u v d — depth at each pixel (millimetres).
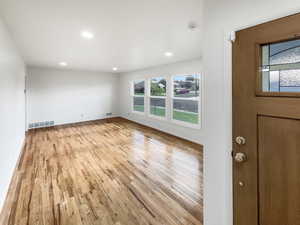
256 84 1096
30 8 1734
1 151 1963
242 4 1143
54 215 1791
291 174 964
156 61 4738
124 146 4105
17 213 1819
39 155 3547
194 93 4434
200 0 1604
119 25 2189
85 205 1951
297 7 915
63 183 2434
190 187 2318
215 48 1320
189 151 3748
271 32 1014
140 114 6711
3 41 2084
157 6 1716
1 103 2020
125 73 7594
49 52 3662
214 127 1368
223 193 1327
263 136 1076
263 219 1093
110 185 2377
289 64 1001
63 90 6590
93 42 2912
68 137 4914
